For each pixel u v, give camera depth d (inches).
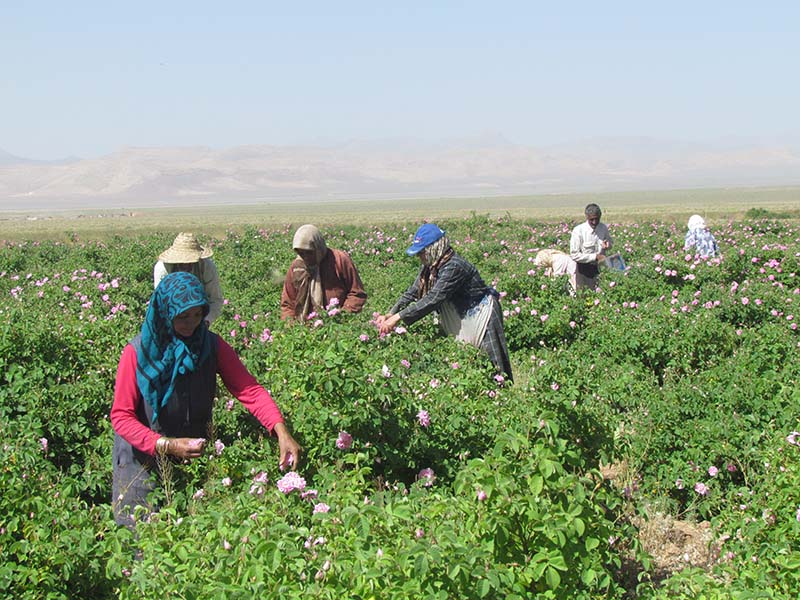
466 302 301.0
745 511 212.2
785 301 483.8
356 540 146.9
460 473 160.1
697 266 591.2
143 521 180.5
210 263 301.0
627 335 403.5
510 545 156.1
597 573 159.2
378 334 311.4
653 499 245.3
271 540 145.4
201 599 137.7
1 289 695.1
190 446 188.1
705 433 259.6
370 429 210.5
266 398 200.7
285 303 339.0
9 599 155.3
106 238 1615.4
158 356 190.4
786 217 1653.5
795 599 162.2
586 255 551.8
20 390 268.5
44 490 185.6
